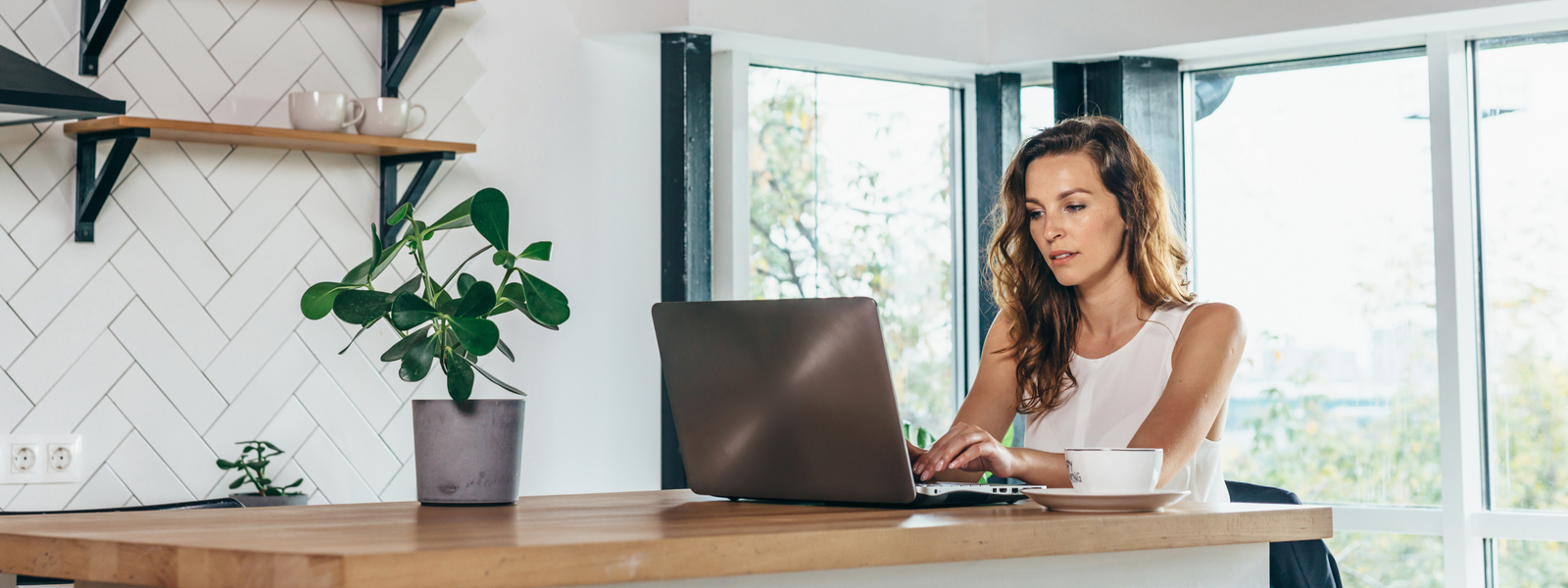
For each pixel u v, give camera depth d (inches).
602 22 120.2
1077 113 129.5
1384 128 122.5
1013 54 130.5
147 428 99.7
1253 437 127.3
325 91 105.6
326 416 107.8
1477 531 116.3
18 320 95.0
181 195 101.9
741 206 125.5
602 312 120.5
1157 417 63.5
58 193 96.8
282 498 98.3
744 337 56.6
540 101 118.4
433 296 65.6
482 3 116.0
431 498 57.8
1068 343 74.7
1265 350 127.2
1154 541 47.4
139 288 99.9
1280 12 118.1
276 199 106.2
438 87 113.4
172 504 95.9
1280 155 127.3
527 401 115.8
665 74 120.0
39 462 95.0
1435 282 118.7
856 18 124.5
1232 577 53.4
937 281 137.0
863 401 52.2
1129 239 71.7
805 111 131.0
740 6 118.8
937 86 138.1
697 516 47.6
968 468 57.4
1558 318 115.6
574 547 35.0
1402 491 120.3
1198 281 130.6
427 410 58.0
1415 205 120.7
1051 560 47.7
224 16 104.3
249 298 104.6
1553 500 115.3
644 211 123.6
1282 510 51.7
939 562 42.1
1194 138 131.3
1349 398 123.1
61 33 97.4
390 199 110.9
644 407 122.6
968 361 137.3
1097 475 49.2
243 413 103.9
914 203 136.3
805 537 39.2
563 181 119.0
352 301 62.6
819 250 130.6
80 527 44.6
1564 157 115.7
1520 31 116.1
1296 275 126.0
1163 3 123.3
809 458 55.4
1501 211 118.5
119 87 99.3
